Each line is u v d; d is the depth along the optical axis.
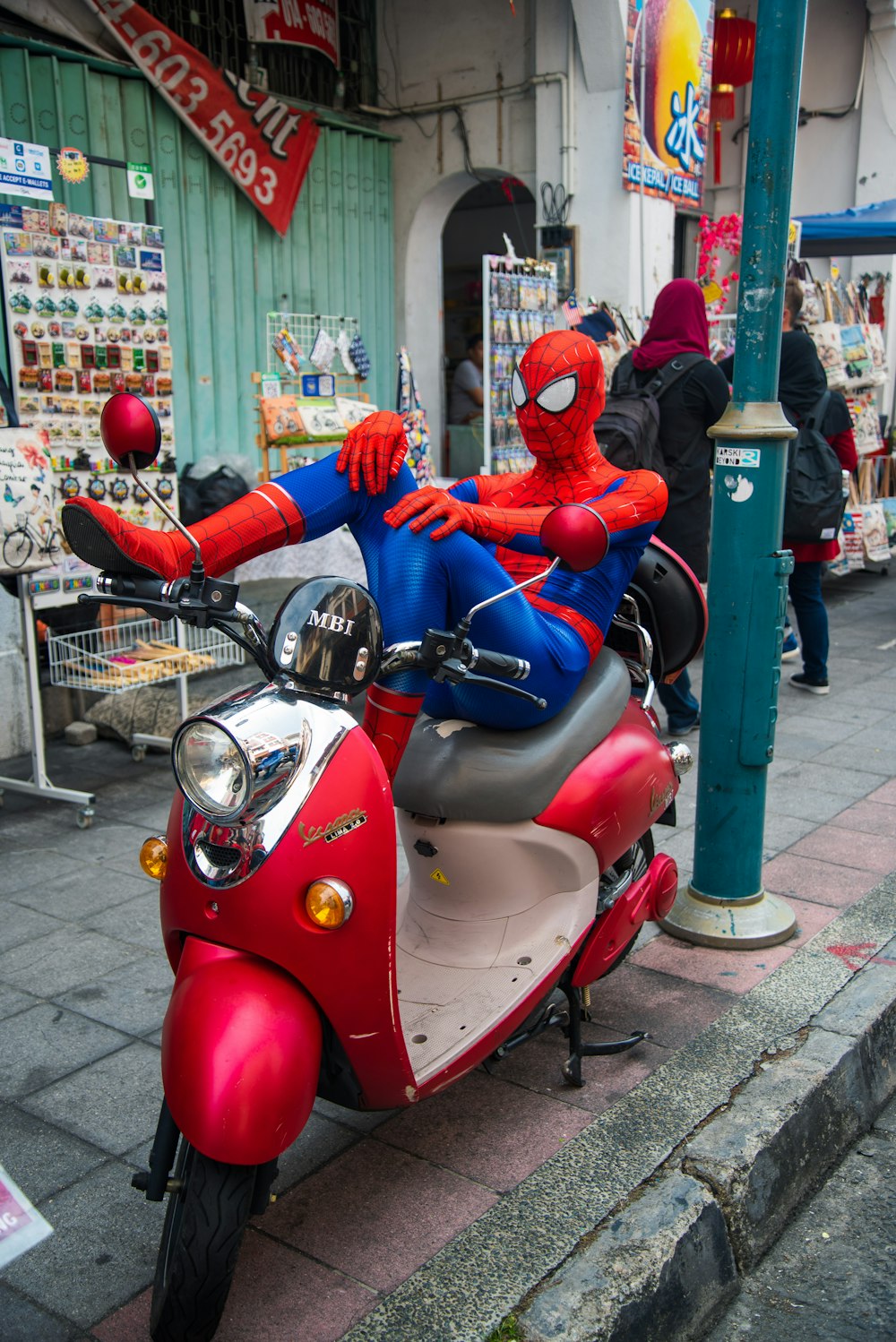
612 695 2.95
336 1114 2.79
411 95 8.27
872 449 9.41
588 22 7.29
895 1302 2.41
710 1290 2.36
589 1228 2.34
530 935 2.80
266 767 1.96
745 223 3.26
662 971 3.46
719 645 3.50
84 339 4.74
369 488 2.51
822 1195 2.76
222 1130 1.86
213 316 6.90
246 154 6.81
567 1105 2.81
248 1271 2.25
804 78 11.16
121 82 6.16
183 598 2.15
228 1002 1.97
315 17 7.34
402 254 8.52
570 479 3.04
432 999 2.65
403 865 3.98
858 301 9.56
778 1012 3.18
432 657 2.16
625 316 7.74
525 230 11.62
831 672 7.07
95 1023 3.19
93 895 4.03
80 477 4.83
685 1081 2.86
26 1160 2.61
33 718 4.70
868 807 4.82
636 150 7.64
